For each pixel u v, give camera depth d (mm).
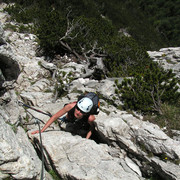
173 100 5156
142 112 4973
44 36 9812
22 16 13367
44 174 3039
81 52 10844
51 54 10227
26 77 6922
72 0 18484
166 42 32531
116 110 4906
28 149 3115
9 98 3248
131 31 23031
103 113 4465
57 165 3230
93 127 4082
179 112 4797
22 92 6020
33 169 2658
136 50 9664
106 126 3850
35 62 7742
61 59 10039
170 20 37094
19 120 3662
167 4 41969
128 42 10000
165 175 3217
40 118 4426
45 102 5375
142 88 5211
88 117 3768
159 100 4879
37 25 12633
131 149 3668
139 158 3719
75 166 3189
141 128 3867
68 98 5613
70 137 3684
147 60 9539
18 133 3307
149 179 3461
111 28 14398
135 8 32625
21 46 9766
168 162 3391
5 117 3121
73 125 4219
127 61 8992
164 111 4770
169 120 4566
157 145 3539
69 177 3064
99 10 22625
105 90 5707
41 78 7238
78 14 17375
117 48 9445
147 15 39438
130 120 4137
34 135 3672
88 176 2928
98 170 3107
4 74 3137
